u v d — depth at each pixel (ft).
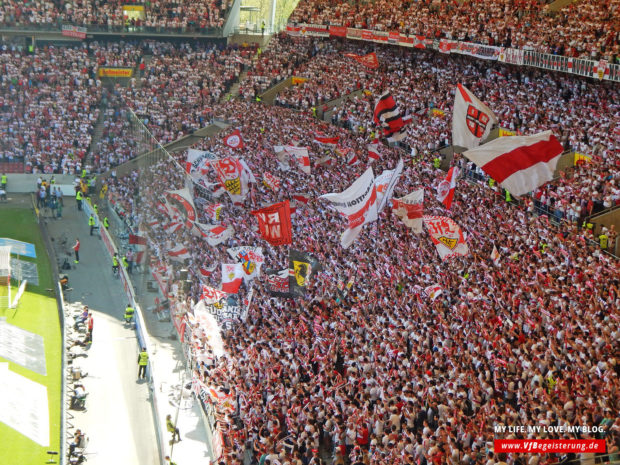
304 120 232.94
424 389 89.04
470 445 77.71
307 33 273.95
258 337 113.19
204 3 298.76
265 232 120.26
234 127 233.55
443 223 113.50
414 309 108.37
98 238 180.65
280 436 92.27
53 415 105.70
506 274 112.27
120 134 165.17
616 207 135.64
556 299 101.14
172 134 246.47
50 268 158.71
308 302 122.62
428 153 186.50
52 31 282.36
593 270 109.19
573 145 163.94
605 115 168.55
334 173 178.60
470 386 86.69
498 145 98.73
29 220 186.50
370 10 257.14
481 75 220.64
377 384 94.58
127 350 127.75
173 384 109.09
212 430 98.32
